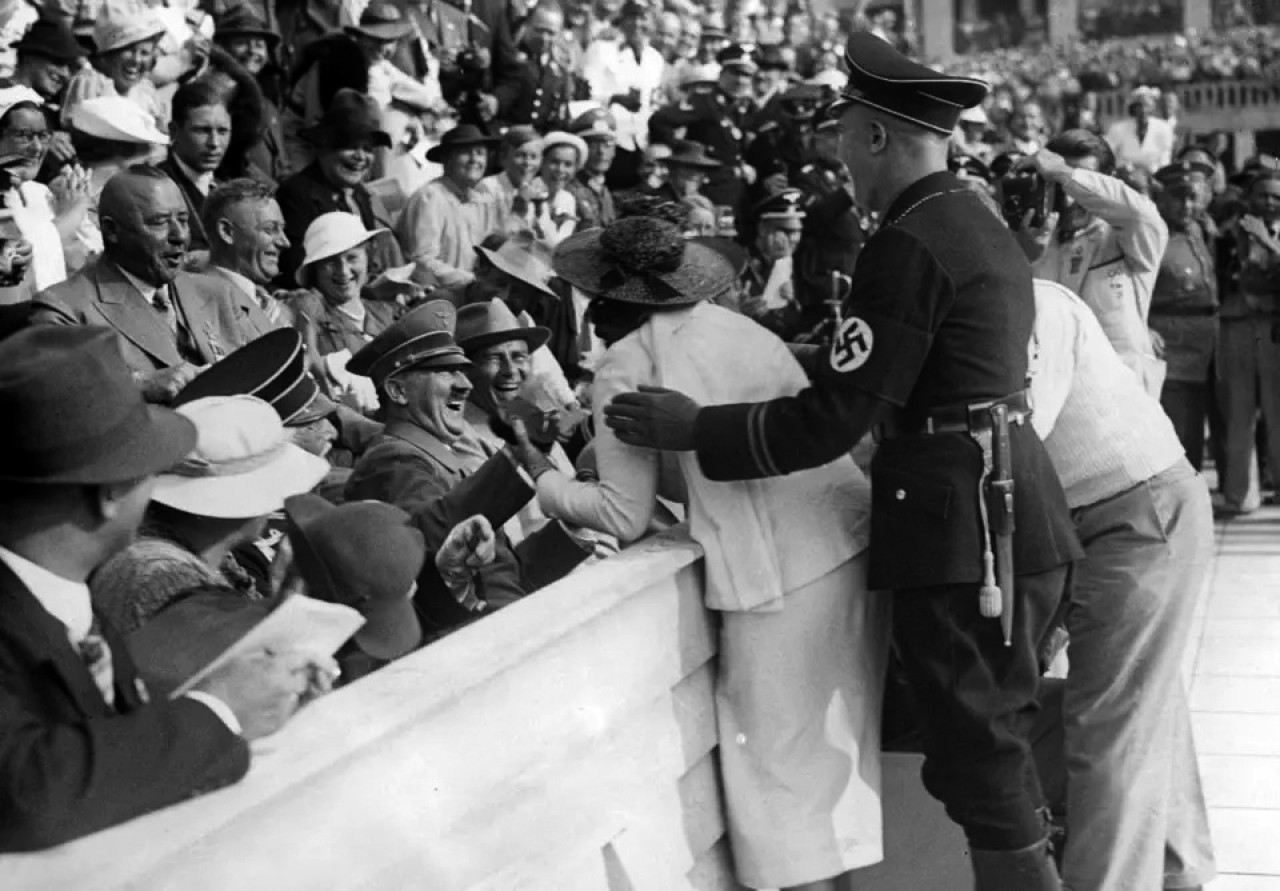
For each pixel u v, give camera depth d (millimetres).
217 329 4770
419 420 4172
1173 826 4180
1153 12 30438
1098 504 3830
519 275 6500
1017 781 3250
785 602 3307
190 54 7395
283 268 6547
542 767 2650
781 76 13477
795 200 9656
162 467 2066
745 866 3373
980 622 3213
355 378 5594
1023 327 3252
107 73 6836
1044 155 5887
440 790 2350
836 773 3340
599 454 3443
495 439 4715
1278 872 4719
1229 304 10383
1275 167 10242
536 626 2666
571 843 2709
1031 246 6051
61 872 1757
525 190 8539
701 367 3391
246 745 1976
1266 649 7113
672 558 3168
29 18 6715
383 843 2195
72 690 1949
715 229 9766
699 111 10797
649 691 3082
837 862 3324
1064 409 3830
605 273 3439
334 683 2760
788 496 3330
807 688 3328
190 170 6402
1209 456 12781
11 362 1987
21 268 4746
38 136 5336
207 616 2395
